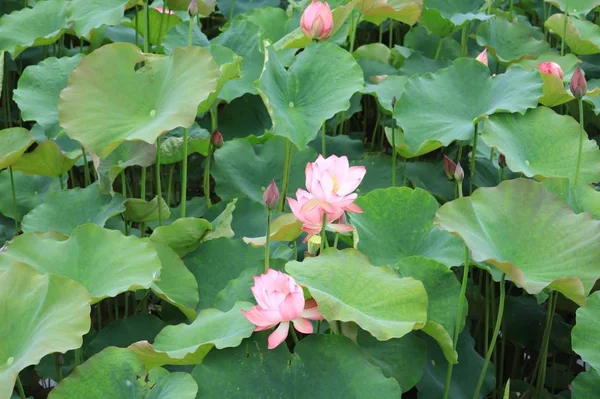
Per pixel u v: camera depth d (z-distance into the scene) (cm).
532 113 461
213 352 377
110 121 421
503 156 455
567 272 389
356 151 510
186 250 440
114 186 525
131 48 430
